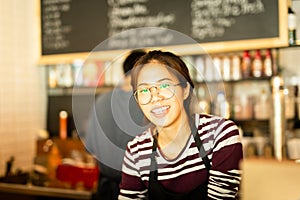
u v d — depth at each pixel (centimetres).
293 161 73
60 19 306
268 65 270
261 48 254
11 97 300
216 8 264
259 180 73
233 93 297
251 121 287
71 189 227
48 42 309
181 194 102
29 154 312
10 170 263
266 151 253
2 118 291
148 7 282
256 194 73
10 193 254
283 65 288
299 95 260
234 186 98
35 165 247
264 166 73
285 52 287
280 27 245
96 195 207
